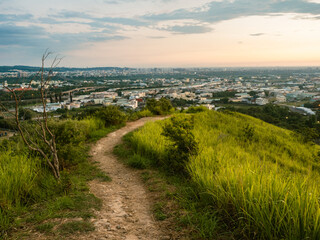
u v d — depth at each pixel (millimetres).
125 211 3990
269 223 2760
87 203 4090
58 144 6434
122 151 8727
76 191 4645
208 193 3844
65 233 2975
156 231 3221
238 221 3172
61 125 6961
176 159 6211
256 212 2945
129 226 3395
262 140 11883
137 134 9539
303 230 2562
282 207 2924
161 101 22750
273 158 8906
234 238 2934
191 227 3213
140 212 3967
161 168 6617
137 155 7559
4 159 5301
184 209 3807
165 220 3547
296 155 10375
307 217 2613
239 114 23109
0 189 3881
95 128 12797
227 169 4418
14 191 4008
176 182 5441
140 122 16562
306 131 14016
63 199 4027
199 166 5324
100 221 3451
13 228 3072
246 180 3705
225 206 3498
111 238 2975
